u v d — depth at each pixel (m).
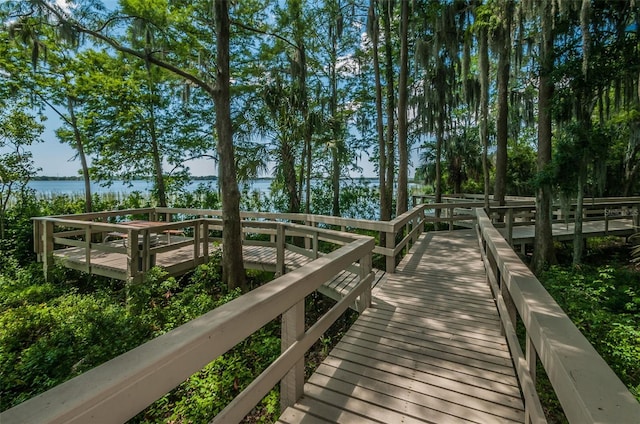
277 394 3.17
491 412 1.82
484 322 3.02
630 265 7.37
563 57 6.53
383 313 3.25
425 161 16.03
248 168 9.23
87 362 3.30
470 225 11.29
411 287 4.08
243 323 1.32
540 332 1.00
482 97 7.95
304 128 9.46
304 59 9.05
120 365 0.88
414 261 5.44
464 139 14.52
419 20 10.41
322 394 1.98
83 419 0.73
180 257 6.14
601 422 0.61
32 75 9.41
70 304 4.97
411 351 2.50
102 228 5.48
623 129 10.52
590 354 0.83
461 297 3.71
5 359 3.52
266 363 3.61
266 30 11.01
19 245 8.20
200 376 3.30
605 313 4.15
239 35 11.06
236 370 3.45
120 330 3.75
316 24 12.47
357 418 1.78
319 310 5.62
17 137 9.79
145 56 5.36
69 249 6.99
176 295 5.17
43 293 5.53
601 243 9.34
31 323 4.23
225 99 5.45
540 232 7.05
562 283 5.30
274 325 4.61
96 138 11.03
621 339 3.53
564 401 0.77
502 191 9.91
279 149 9.94
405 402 1.91
